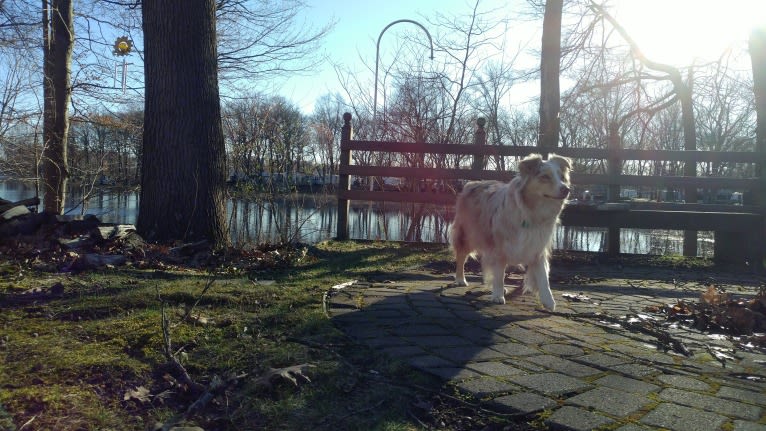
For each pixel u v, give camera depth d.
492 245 4.86
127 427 2.29
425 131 11.59
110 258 5.34
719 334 3.91
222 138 6.96
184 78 6.50
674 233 15.32
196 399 2.57
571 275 6.59
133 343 3.12
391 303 4.44
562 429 2.32
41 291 4.08
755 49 9.61
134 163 14.28
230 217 10.19
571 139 19.41
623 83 14.39
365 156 11.72
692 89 14.51
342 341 3.36
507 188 4.79
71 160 13.46
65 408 2.36
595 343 3.55
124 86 12.36
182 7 6.46
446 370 2.93
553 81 10.73
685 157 8.12
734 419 2.44
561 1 10.63
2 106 9.09
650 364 3.17
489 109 15.99
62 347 2.99
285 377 2.70
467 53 13.05
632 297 5.23
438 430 2.36
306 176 10.08
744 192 8.31
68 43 10.95
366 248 7.86
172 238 6.49
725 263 7.60
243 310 3.89
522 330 3.80
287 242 7.46
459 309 4.36
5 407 2.30
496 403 2.55
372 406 2.53
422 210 10.27
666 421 2.40
